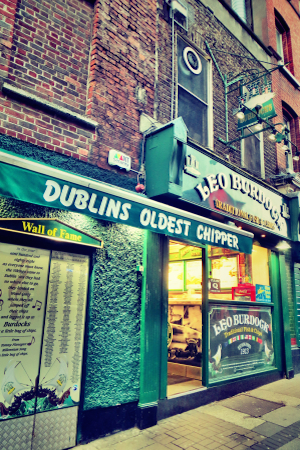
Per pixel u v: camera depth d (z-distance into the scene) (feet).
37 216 10.83
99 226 12.64
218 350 17.43
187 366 17.70
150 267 14.05
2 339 9.67
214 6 22.88
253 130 25.23
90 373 11.53
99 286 12.28
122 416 12.34
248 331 20.04
